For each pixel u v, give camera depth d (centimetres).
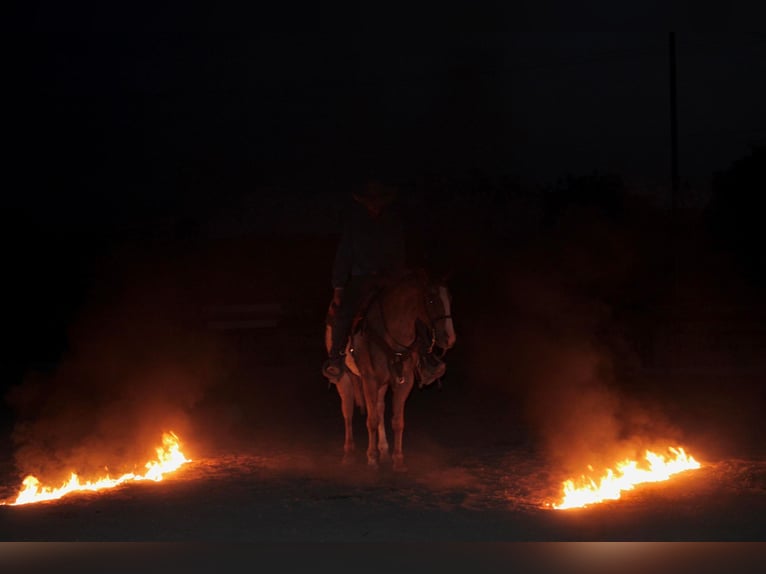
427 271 927
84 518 771
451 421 1303
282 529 730
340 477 927
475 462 994
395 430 950
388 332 916
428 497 830
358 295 946
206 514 781
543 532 705
